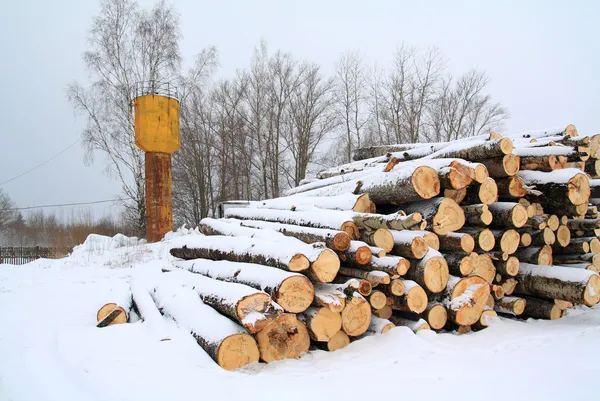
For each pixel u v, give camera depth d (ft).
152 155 61.05
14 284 33.73
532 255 20.13
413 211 19.21
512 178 19.38
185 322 15.94
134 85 75.56
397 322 17.40
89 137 77.66
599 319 18.92
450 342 15.84
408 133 102.73
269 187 106.32
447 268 17.40
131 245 57.26
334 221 18.66
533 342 15.46
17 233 130.41
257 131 99.35
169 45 80.79
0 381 12.53
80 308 23.24
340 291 15.42
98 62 76.89
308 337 15.06
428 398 10.66
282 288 14.37
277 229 21.67
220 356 13.16
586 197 19.49
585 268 20.15
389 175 19.76
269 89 101.71
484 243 18.49
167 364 13.10
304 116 102.27
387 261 16.40
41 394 11.45
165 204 61.62
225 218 31.68
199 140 103.04
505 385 11.27
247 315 13.70
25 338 17.10
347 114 107.14
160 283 21.83
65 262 46.68
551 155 20.15
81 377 12.32
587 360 12.84
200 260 22.99
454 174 17.71
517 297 19.52
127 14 79.87
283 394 11.12
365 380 12.06
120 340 15.60
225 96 105.09
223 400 10.73
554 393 10.48
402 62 103.86
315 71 102.53
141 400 10.71
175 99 62.69
